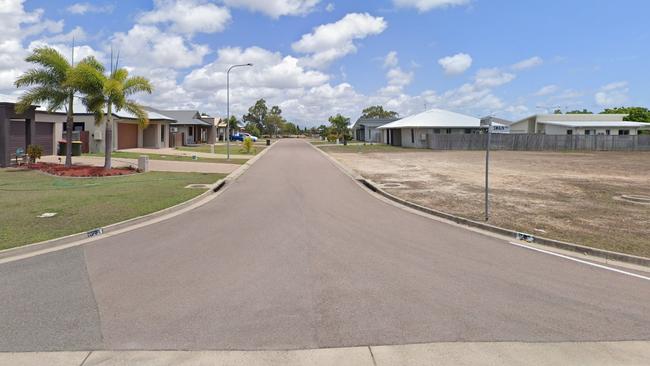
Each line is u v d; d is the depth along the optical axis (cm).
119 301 513
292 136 13712
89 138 3139
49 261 679
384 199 1385
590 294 544
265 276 605
